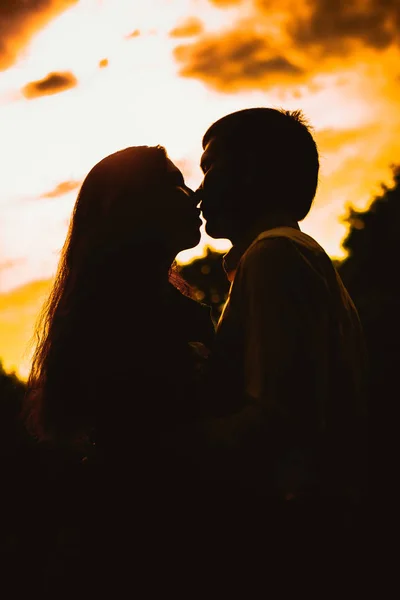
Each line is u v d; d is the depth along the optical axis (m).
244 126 2.29
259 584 1.94
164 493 1.98
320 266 2.07
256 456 1.88
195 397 2.06
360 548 2.09
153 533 1.98
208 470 1.94
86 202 2.35
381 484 11.02
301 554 1.95
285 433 1.87
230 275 2.37
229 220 2.32
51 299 2.43
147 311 2.13
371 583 2.04
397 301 25.17
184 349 2.15
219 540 1.96
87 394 2.11
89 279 2.21
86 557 2.04
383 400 19.08
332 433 2.01
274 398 1.88
